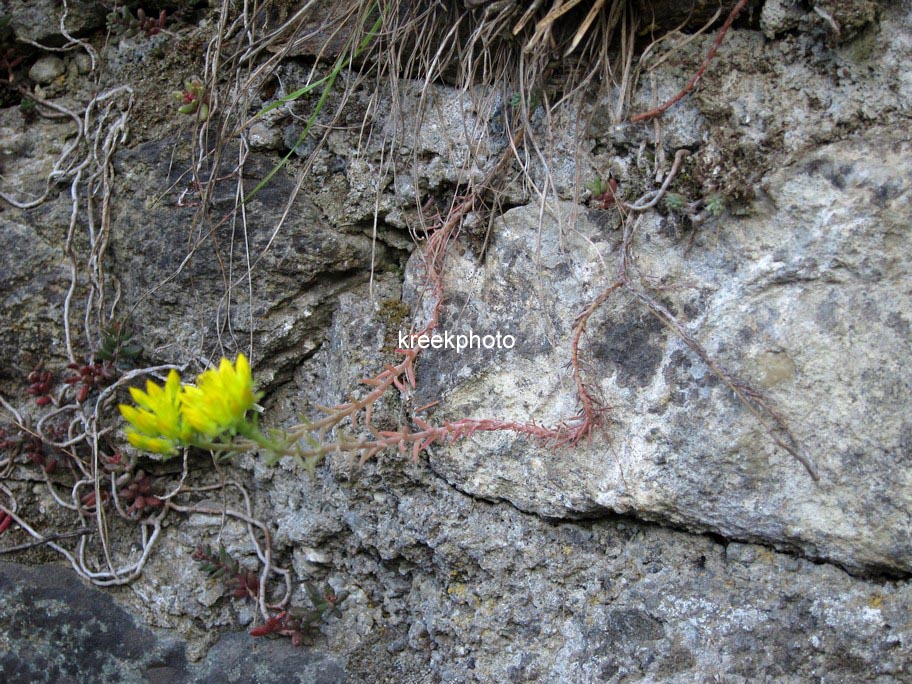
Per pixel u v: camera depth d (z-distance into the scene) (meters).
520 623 0.28
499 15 0.27
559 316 0.28
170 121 0.33
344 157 0.31
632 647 0.27
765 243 0.25
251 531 0.33
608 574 0.28
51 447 0.34
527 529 0.29
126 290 0.33
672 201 0.26
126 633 0.33
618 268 0.27
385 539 0.30
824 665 0.24
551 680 0.28
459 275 0.30
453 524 0.29
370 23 0.30
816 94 0.24
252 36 0.31
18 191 0.34
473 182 0.29
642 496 0.26
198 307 0.32
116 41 0.34
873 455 0.24
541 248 0.28
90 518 0.34
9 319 0.34
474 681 0.29
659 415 0.26
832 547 0.25
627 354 0.27
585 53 0.27
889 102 0.24
